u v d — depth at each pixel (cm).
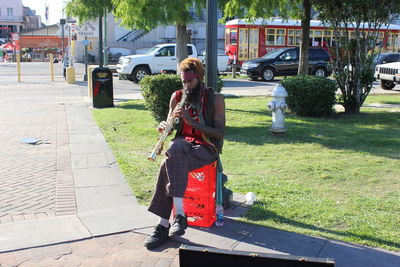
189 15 1105
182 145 380
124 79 2319
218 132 389
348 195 527
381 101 1428
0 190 555
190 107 392
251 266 294
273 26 2650
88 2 1817
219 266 304
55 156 730
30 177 611
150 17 1037
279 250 378
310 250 377
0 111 1231
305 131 916
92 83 1274
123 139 862
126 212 468
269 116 1097
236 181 578
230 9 1176
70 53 2367
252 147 780
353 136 870
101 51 1493
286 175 612
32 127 991
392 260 360
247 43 2653
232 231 416
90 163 678
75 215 462
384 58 2291
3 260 367
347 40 1128
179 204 387
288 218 448
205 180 401
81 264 361
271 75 2353
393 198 512
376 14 1087
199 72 389
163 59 2170
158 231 391
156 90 938
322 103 1079
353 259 361
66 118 1113
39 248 388
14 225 434
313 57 2383
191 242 395
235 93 1717
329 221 439
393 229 420
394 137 853
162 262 363
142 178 597
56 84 2092
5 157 724
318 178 597
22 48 5306
